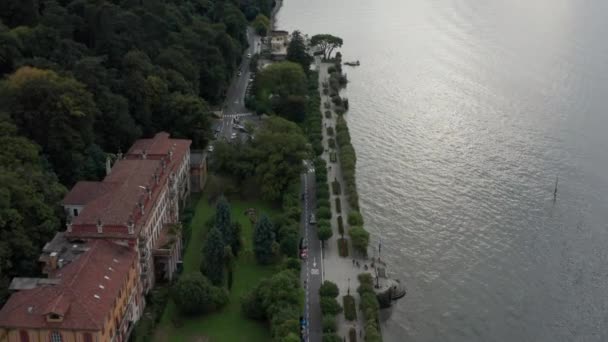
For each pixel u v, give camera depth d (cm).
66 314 19538
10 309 19825
